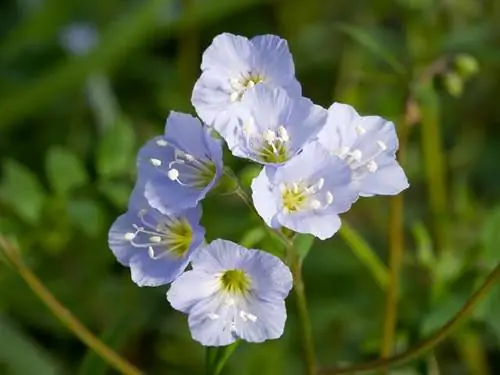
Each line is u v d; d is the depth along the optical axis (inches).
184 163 10.1
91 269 14.8
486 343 14.5
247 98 9.9
